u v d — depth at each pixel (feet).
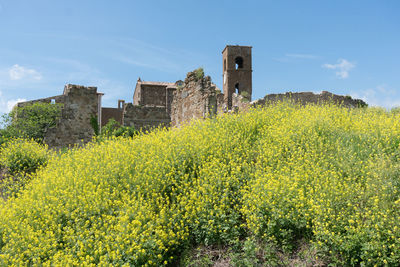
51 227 16.66
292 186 15.85
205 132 25.12
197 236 16.07
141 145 25.31
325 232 13.24
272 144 22.53
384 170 16.24
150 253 13.87
